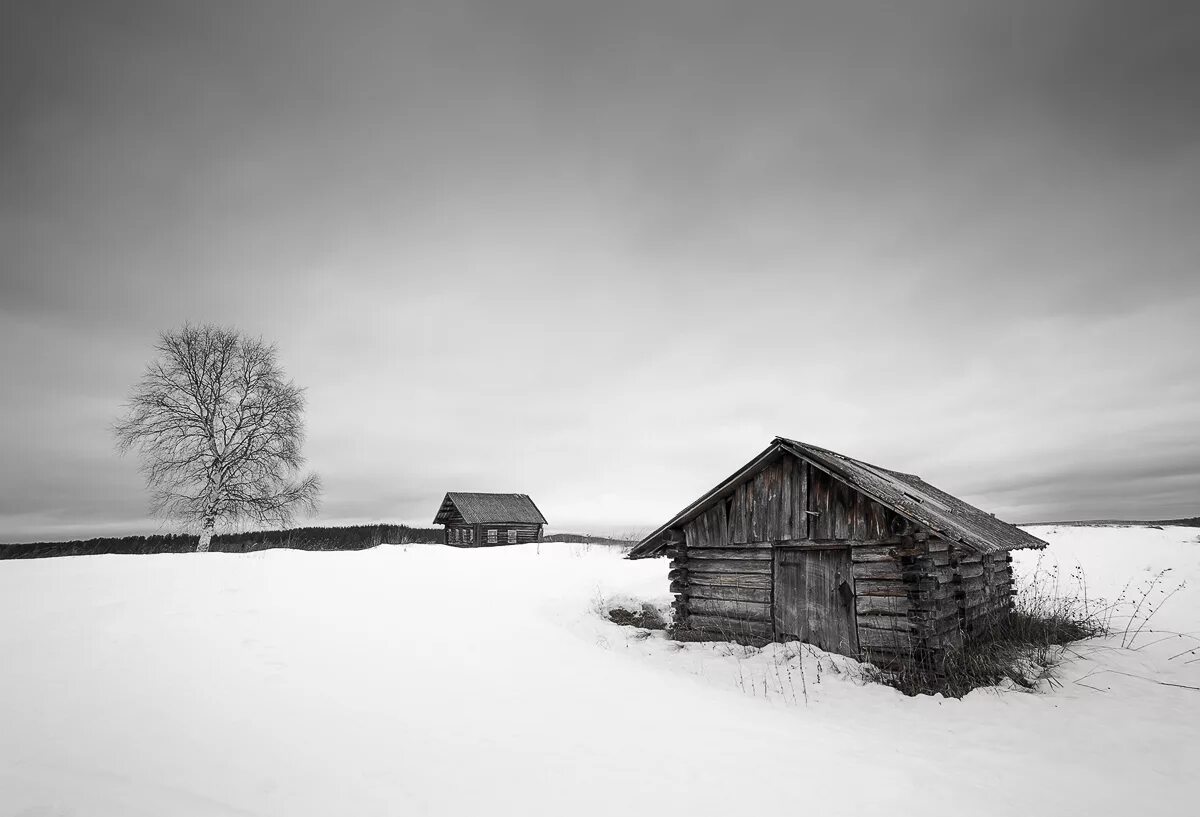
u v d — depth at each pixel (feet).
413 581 68.74
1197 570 68.49
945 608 35.40
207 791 15.79
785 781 19.65
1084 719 26.71
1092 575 69.92
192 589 52.80
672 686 32.22
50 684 23.71
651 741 22.74
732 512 43.04
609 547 126.11
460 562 91.61
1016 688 31.35
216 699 23.30
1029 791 20.20
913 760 22.50
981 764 22.47
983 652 35.45
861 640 36.11
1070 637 40.86
